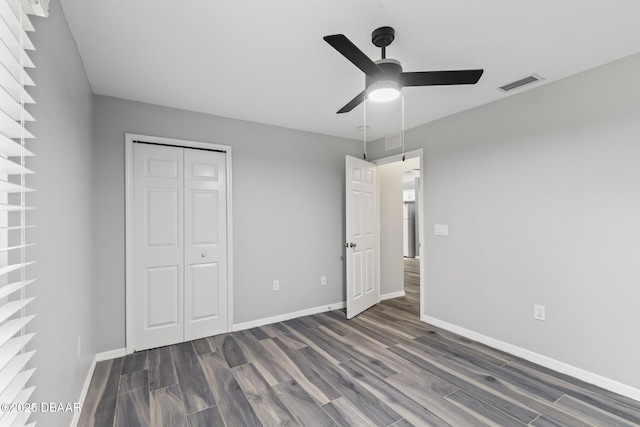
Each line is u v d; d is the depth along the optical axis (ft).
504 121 8.82
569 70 7.22
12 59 2.65
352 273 11.69
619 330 6.67
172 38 5.90
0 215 3.05
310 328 10.65
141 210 8.97
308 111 9.92
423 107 9.59
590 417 5.85
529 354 8.20
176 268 9.45
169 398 6.53
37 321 3.90
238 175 10.61
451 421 5.75
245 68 7.11
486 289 9.26
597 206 7.01
